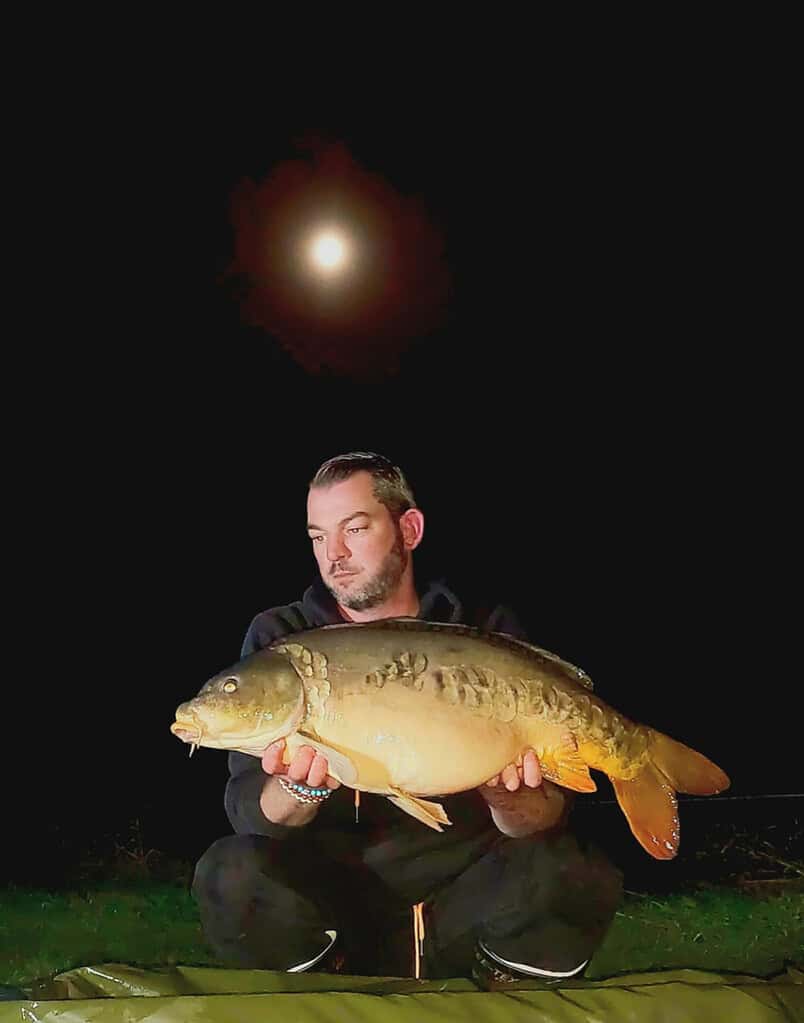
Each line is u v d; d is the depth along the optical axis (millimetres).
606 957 4805
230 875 3553
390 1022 2717
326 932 3635
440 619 3697
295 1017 2688
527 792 3379
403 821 3646
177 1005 2686
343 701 3082
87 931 5371
